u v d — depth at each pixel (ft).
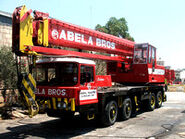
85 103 19.94
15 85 33.55
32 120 26.91
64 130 21.67
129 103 28.35
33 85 18.10
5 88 32.99
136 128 22.36
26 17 17.24
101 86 24.47
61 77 20.13
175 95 74.90
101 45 26.30
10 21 49.96
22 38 16.81
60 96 19.39
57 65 20.49
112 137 18.83
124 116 26.73
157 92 39.09
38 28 17.98
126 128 22.41
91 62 21.66
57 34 19.89
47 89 20.34
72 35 21.68
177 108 39.22
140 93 31.53
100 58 26.55
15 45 17.31
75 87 19.16
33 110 17.75
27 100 17.70
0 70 32.68
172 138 18.40
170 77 77.10
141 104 35.06
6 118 27.76
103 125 23.04
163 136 19.07
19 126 23.54
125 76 35.35
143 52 33.73
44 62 21.30
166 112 34.17
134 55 34.50
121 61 32.01
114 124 24.62
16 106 33.53
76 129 22.07
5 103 31.53
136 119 27.86
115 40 29.25
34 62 18.12
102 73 51.52
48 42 19.03
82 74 19.98
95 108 21.71
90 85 21.01
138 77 34.12
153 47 36.04
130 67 35.68
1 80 33.37
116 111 24.97
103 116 22.61
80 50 23.61
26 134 20.10
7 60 32.89
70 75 19.71
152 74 35.24
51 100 20.01
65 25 20.68
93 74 21.79
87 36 23.86
